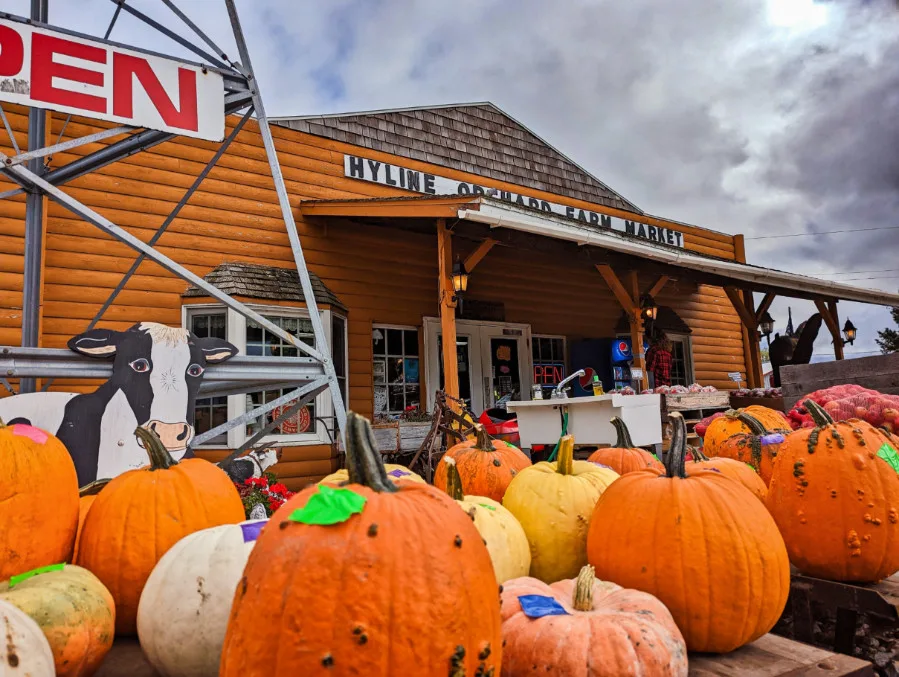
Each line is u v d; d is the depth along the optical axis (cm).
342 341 729
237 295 634
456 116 940
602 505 187
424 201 606
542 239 696
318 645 97
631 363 961
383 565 101
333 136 791
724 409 711
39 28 303
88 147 618
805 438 221
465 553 109
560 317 965
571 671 129
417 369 812
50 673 114
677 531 165
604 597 156
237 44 380
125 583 170
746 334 1192
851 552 203
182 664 140
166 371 279
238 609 106
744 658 161
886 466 208
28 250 394
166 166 661
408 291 809
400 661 97
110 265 613
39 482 158
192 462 200
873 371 502
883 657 200
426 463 512
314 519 107
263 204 715
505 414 694
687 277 881
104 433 261
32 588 132
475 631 104
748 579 160
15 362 251
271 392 655
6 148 575
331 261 749
